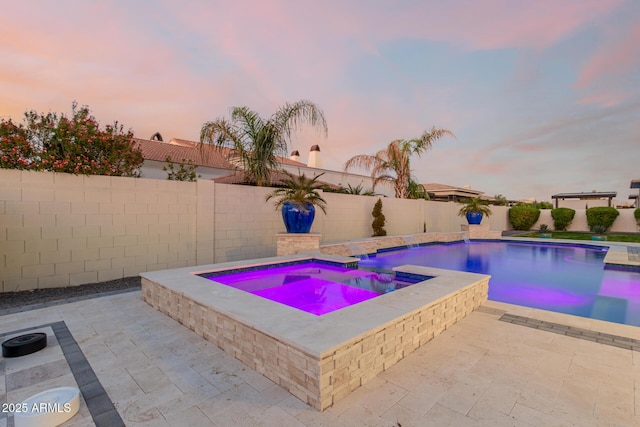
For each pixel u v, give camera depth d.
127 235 7.88
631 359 3.64
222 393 2.90
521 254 14.16
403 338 3.66
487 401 2.78
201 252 9.26
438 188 30.83
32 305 5.62
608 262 10.68
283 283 7.20
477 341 4.16
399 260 12.48
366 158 18.08
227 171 18.80
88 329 4.52
